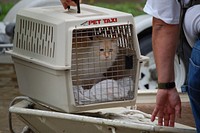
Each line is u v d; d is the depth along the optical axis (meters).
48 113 4.35
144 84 7.53
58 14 4.52
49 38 4.43
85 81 4.51
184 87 3.95
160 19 3.86
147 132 4.11
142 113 4.71
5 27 8.66
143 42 7.50
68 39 4.30
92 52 4.49
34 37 4.61
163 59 3.90
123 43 4.54
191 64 3.79
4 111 7.51
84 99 4.46
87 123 4.25
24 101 4.82
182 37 3.96
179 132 4.08
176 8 3.86
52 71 4.39
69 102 4.39
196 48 3.77
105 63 4.54
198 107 3.85
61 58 4.32
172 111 4.02
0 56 8.50
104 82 4.53
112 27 4.47
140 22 7.51
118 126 4.15
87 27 4.36
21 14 4.77
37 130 4.60
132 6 15.63
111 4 16.06
